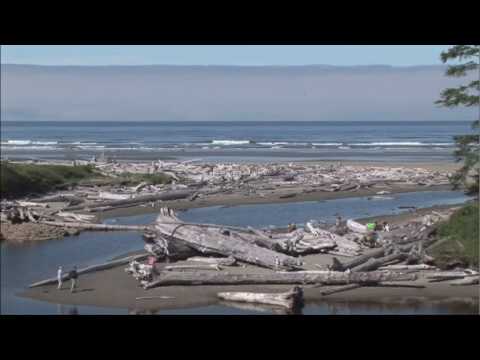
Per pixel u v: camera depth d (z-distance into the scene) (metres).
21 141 173.25
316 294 31.88
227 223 52.41
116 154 124.38
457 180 43.84
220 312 28.92
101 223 51.47
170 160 107.88
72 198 62.59
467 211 39.84
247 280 33.03
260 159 112.31
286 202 64.69
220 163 99.00
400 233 42.50
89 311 28.92
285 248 38.69
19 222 50.38
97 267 36.28
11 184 63.97
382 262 36.06
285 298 29.45
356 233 43.38
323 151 134.62
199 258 37.38
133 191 67.00
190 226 38.72
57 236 46.59
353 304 30.36
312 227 43.59
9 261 38.94
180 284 33.00
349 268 34.88
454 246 36.34
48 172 69.88
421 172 86.56
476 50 40.12
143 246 43.41
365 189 74.56
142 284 32.75
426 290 32.53
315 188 72.94
